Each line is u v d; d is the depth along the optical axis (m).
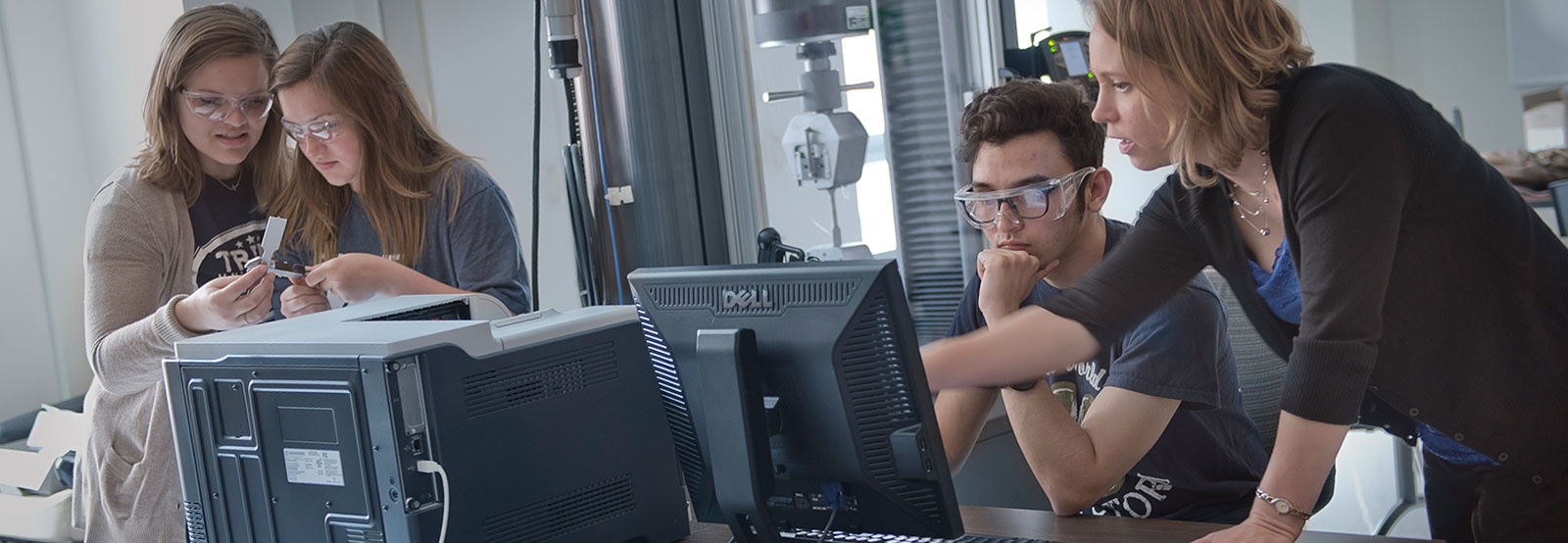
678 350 1.30
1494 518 1.39
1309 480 1.17
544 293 3.34
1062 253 1.67
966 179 2.39
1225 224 1.37
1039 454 1.56
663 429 1.49
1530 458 1.32
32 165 3.44
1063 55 2.77
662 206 2.28
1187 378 1.57
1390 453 3.74
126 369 1.68
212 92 1.81
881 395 1.19
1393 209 1.16
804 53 2.37
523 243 3.31
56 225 3.52
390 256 1.89
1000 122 1.63
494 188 1.92
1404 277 1.23
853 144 2.36
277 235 1.66
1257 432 1.78
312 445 1.30
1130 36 1.19
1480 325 1.26
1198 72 1.17
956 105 2.42
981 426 1.77
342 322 1.42
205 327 1.62
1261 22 1.19
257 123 1.90
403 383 1.23
